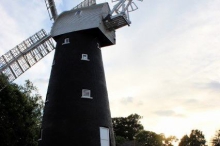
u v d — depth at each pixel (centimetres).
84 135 2338
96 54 2791
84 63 2661
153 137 8681
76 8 2994
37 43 3039
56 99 2517
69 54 2705
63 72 2631
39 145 2447
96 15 2778
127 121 8869
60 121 2397
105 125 2497
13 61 2869
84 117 2408
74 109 2427
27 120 3847
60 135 2341
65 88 2536
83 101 2470
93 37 2842
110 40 2973
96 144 2350
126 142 6969
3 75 2883
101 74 2738
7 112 3503
